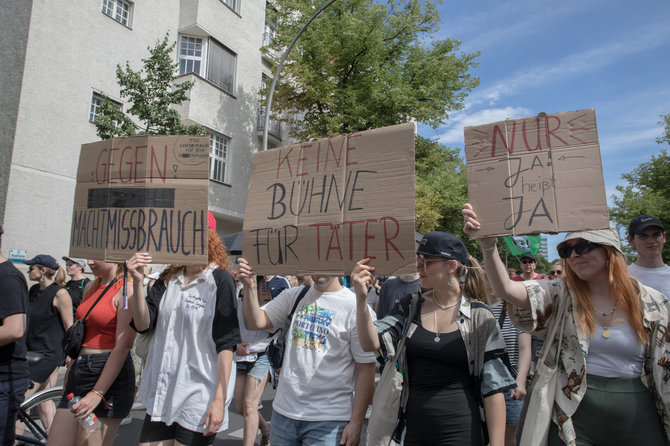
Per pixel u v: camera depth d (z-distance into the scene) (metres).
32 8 11.01
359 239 2.70
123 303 3.13
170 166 3.18
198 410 2.74
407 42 17.66
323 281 3.00
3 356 3.06
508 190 2.49
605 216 2.29
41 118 11.13
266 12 18.78
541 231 2.38
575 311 2.35
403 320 2.71
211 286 2.93
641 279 3.79
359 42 16.22
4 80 10.98
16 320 2.97
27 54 10.88
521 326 2.48
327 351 2.79
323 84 15.82
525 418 2.37
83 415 2.96
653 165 22.41
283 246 2.95
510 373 2.42
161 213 3.13
